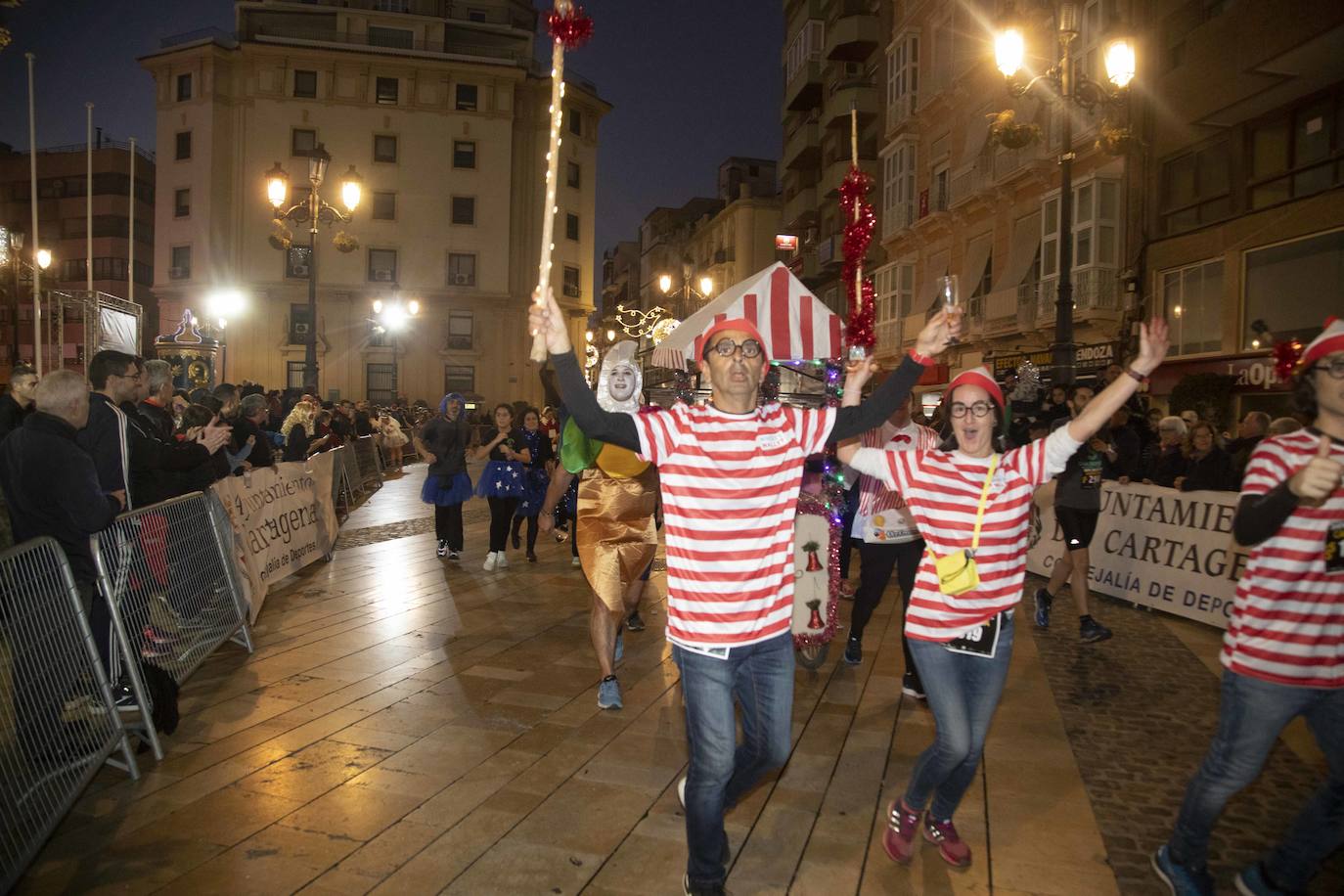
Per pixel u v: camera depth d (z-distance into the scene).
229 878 3.28
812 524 5.85
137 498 5.91
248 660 6.09
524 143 45.69
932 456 3.36
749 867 3.45
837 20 33.44
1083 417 3.14
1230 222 16.30
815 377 6.82
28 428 4.32
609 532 5.30
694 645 2.88
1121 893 3.28
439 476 10.17
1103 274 19.19
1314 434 2.93
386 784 4.09
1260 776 4.37
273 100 43.03
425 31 44.34
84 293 14.34
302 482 9.77
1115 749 4.70
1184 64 16.70
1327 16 13.04
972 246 25.30
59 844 3.52
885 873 3.42
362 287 43.66
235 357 43.34
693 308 31.33
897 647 6.82
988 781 4.29
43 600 3.74
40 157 58.62
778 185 54.78
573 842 3.58
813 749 4.65
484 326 45.00
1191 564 7.89
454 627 7.09
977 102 24.64
